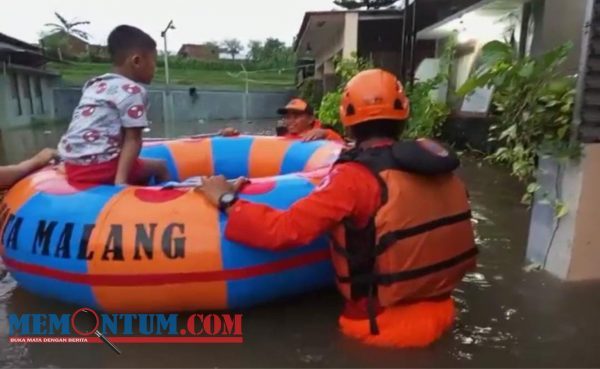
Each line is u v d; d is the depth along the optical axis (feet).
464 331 7.13
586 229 8.48
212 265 6.98
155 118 63.82
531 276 8.99
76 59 94.73
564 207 8.57
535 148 9.04
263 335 7.17
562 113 8.36
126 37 8.31
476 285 8.66
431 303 6.84
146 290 7.02
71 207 7.39
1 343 7.04
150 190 7.57
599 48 7.73
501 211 13.53
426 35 32.50
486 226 12.13
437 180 6.70
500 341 6.87
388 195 6.27
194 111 66.80
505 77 9.10
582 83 7.86
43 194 7.80
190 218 7.09
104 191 7.59
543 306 7.86
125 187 7.67
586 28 7.73
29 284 7.76
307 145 13.21
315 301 8.21
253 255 7.13
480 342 6.84
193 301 7.25
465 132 25.36
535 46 20.24
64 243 7.13
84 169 7.90
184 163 13.85
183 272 6.95
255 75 93.15
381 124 6.68
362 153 6.61
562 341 6.87
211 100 67.72
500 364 6.34
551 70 8.76
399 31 36.09
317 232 6.34
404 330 6.61
